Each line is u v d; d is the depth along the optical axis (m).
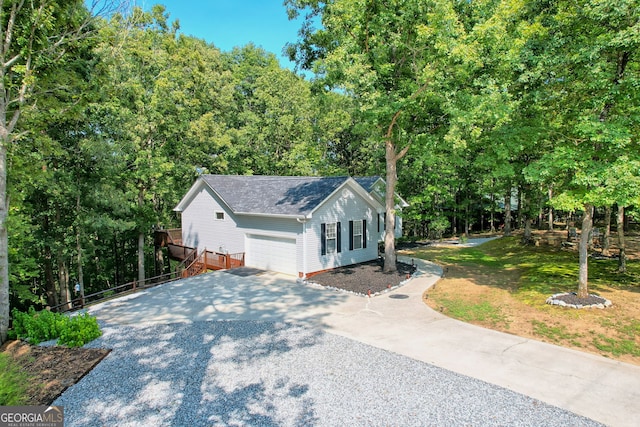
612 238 22.50
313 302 12.88
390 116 14.39
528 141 12.14
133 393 6.91
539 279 14.23
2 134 10.06
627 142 8.98
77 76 13.10
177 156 24.34
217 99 27.12
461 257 21.45
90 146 16.83
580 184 9.99
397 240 28.94
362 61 13.31
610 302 10.77
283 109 31.53
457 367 7.77
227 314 11.69
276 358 8.33
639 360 7.93
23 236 14.80
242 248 19.69
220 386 7.12
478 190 29.20
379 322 10.68
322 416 6.09
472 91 13.19
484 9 12.23
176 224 33.75
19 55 10.42
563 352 8.42
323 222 17.31
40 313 10.55
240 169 31.02
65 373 7.69
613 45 9.12
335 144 32.91
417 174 25.86
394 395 6.70
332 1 14.36
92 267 28.52
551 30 10.83
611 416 5.99
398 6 13.16
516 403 6.39
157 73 21.95
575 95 11.12
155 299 13.66
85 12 12.20
